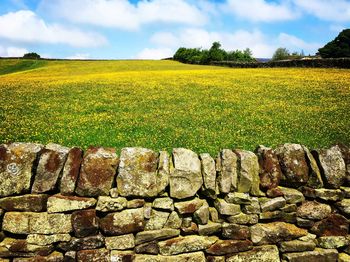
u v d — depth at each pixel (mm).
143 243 5191
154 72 47781
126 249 5137
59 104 20938
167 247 5199
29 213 4875
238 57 118625
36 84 31578
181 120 16703
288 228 5555
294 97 23875
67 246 4980
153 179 5195
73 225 4961
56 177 4980
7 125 14984
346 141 13523
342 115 18359
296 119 17344
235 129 15188
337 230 5707
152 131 14391
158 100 22406
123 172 5117
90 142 12438
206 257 5379
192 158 5480
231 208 5383
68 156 5133
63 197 4930
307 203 5668
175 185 5254
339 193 5688
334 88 27234
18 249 4863
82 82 32719
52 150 5102
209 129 15117
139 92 25844
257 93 25625
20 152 4945
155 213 5234
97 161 5090
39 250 4895
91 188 4992
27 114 17859
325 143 13188
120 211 5121
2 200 4820
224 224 5406
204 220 5363
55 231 4918
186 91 26422
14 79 39531
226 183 5418
